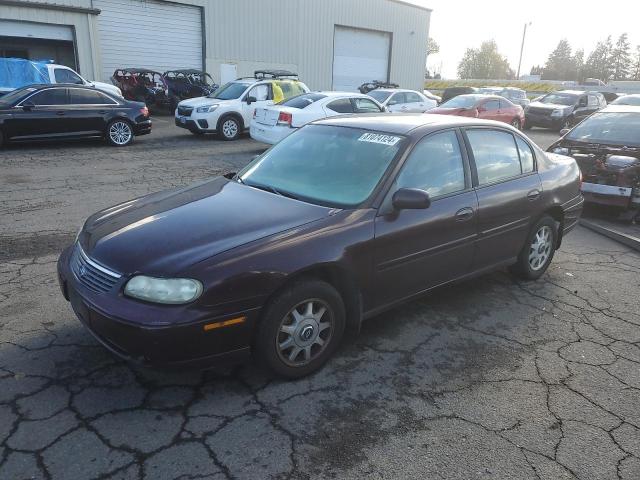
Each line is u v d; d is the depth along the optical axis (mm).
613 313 4461
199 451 2646
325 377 3346
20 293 4367
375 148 3867
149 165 10633
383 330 3996
